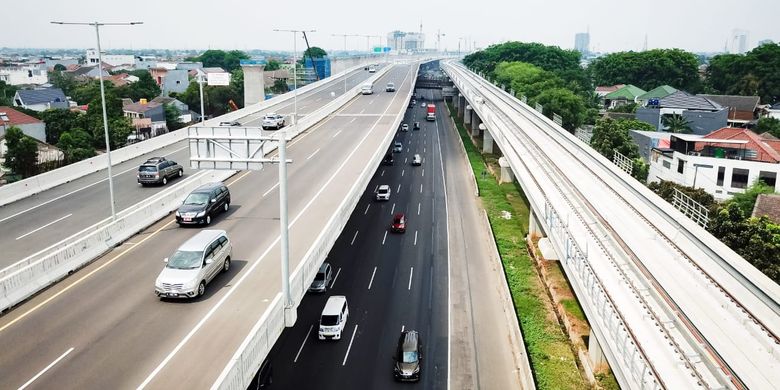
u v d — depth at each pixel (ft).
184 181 162.50
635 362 66.23
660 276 94.43
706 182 201.26
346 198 121.60
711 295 87.25
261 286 87.61
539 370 102.37
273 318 72.18
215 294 84.94
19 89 469.16
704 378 64.80
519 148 200.95
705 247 101.14
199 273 83.87
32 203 138.62
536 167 172.55
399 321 119.75
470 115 388.78
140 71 624.18
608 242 110.52
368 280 139.85
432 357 106.63
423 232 176.55
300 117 261.24
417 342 103.71
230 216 124.88
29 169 209.97
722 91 458.91
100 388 61.26
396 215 179.22
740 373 65.98
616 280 91.66
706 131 302.66
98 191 150.20
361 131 229.04
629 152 214.07
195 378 63.05
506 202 209.77
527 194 148.77
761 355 70.28
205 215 119.14
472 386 98.07
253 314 78.48
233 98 475.31
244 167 79.00
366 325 117.60
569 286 136.56
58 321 77.25
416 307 126.41
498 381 99.86
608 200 139.95
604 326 74.95
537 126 254.06
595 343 99.60
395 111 286.66
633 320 77.77
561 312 123.95
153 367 65.21
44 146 254.68
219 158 79.36
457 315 123.44
